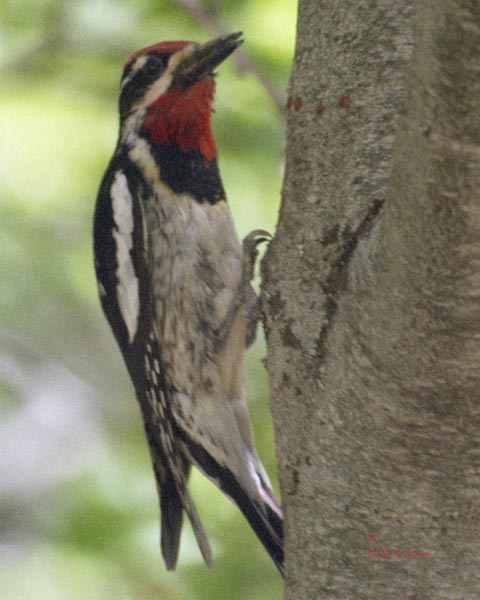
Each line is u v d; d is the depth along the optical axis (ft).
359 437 17.61
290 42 35.94
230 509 36.32
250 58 34.17
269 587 35.17
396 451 17.22
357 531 18.15
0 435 48.47
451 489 17.38
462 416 16.46
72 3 38.42
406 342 15.83
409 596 17.90
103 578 36.45
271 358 19.60
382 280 15.72
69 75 40.14
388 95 18.76
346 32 19.19
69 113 41.16
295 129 19.69
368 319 16.34
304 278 18.88
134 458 41.22
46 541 38.24
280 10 35.37
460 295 14.94
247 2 35.78
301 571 18.98
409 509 17.67
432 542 17.72
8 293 43.65
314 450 18.52
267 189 39.60
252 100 37.99
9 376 46.06
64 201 42.75
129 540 36.78
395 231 15.01
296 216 19.38
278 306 19.39
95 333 46.65
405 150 14.17
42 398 46.32
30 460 47.70
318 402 18.37
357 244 17.94
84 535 36.88
